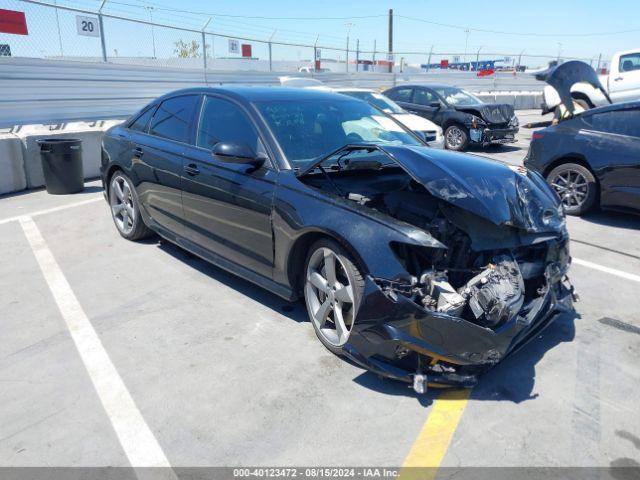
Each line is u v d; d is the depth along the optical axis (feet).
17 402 9.04
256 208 11.44
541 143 21.65
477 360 8.84
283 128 12.21
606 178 19.60
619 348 10.95
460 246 9.52
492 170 10.61
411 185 11.39
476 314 8.64
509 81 89.97
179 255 16.24
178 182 13.96
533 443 8.14
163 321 11.93
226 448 8.00
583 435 8.33
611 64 45.03
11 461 7.70
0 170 24.00
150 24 45.65
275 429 8.41
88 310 12.47
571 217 21.18
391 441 8.17
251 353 10.58
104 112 41.57
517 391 9.47
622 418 8.74
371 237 9.22
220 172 12.47
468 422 8.63
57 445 8.05
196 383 9.59
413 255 9.16
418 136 14.32
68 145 23.79
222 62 55.47
